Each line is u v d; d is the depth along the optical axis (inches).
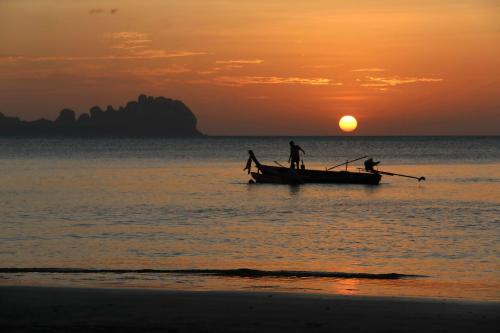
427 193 2989.7
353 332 722.8
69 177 4077.3
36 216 2105.1
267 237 1662.2
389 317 788.0
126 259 1355.8
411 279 1125.1
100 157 7431.1
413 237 1660.9
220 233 1731.1
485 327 746.2
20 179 3885.3
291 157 3462.1
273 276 1130.0
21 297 883.4
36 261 1328.7
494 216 2114.9
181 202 2571.4
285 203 2544.3
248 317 782.5
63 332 711.7
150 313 798.5
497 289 1041.5
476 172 4690.0
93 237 1653.5
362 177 3417.8
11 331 714.8
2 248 1483.8
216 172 4670.3
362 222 1975.9
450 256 1396.4
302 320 770.8
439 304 863.1
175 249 1482.5
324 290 1005.2
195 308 827.4
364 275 1147.9
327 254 1425.9
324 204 2512.3
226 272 1164.5
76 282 1061.1
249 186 3361.2
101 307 828.6
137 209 2320.4
